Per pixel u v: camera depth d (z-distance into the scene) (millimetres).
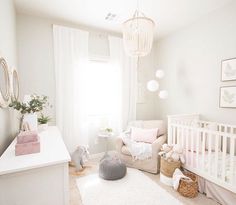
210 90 2615
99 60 3225
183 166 2230
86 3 2266
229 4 2293
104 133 2998
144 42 1645
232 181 1634
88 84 3080
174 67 3328
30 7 2377
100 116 3281
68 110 2869
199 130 1997
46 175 1136
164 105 3637
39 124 2221
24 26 2570
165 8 2410
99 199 1873
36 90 2684
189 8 2420
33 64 2650
